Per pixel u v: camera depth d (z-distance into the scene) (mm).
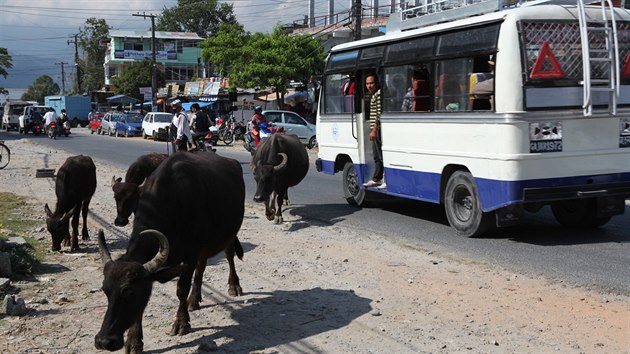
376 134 12352
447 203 10555
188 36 77562
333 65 14031
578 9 9172
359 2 26375
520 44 9000
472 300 6898
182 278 5930
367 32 37406
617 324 6082
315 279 7898
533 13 9125
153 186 5648
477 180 9773
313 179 18562
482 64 9906
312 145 31031
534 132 9102
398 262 8625
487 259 8719
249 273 8242
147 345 5770
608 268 8117
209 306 6910
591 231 10477
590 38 9344
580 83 9258
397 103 11773
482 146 9609
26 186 17234
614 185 9680
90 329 6195
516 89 9008
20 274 8047
